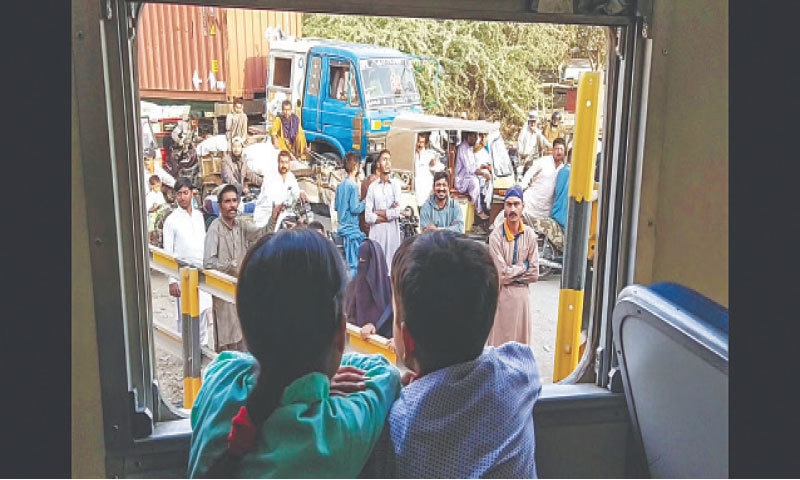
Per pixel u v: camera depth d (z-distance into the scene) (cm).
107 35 141
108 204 143
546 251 540
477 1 154
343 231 499
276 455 115
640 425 162
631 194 173
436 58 700
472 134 578
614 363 177
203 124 620
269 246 124
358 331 244
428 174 562
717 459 135
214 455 122
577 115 224
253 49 664
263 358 122
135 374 152
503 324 354
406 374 146
